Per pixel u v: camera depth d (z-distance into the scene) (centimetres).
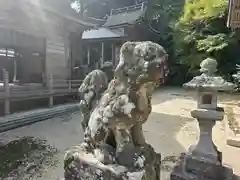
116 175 153
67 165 180
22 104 776
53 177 326
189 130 602
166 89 1575
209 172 294
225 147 452
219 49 1297
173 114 805
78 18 1011
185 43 1577
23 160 392
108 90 177
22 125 642
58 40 1041
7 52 1029
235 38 1294
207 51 1342
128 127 164
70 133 575
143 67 148
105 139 172
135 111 159
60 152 435
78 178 170
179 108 913
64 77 1087
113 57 1752
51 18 952
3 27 766
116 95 165
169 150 454
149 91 165
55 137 539
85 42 1761
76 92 999
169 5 1995
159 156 192
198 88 292
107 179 155
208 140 301
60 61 1059
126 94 159
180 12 1764
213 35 1376
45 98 843
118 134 166
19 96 691
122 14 2177
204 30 1427
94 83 204
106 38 1719
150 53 148
